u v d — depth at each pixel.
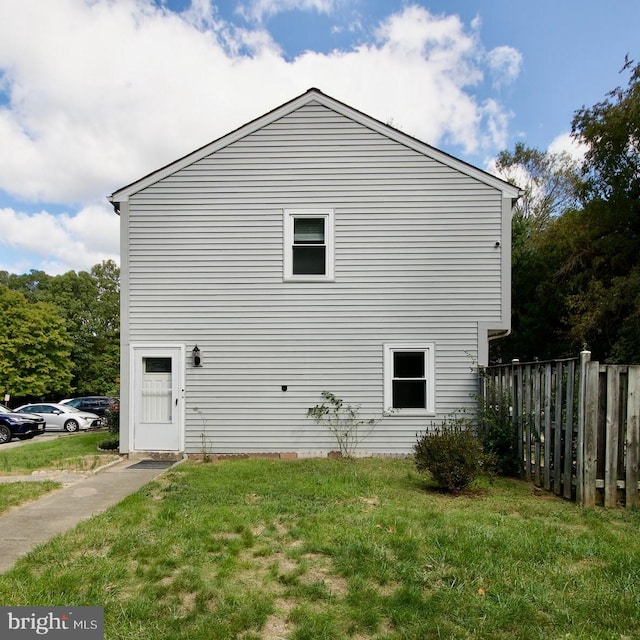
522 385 6.88
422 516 4.77
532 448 6.54
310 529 4.33
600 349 15.61
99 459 8.66
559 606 2.95
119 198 8.96
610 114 15.01
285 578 3.28
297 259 9.02
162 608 2.91
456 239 8.92
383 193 8.97
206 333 8.87
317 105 9.02
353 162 8.99
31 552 3.83
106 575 3.34
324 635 2.62
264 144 9.00
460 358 8.82
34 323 31.27
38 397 33.09
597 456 5.40
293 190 8.98
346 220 8.96
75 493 5.93
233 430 8.77
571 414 5.66
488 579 3.31
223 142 8.98
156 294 8.91
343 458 8.49
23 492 5.91
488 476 6.86
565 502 5.52
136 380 8.83
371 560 3.59
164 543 3.96
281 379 8.82
